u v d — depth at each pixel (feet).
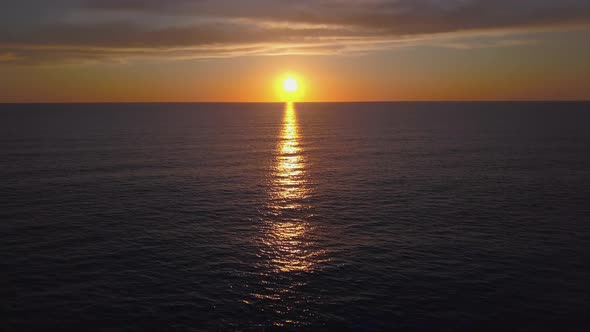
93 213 138.51
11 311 76.74
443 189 177.06
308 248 110.83
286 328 73.26
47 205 146.41
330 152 297.12
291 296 84.43
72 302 80.64
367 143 353.92
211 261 101.71
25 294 83.15
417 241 115.44
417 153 287.28
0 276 90.63
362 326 73.82
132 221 131.44
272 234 121.90
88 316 75.97
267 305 80.89
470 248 109.50
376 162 251.19
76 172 206.49
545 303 80.94
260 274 94.68
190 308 79.46
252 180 197.77
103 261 100.22
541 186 179.83
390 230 125.18
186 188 178.60
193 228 126.21
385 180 197.57
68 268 95.81
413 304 81.15
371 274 94.43
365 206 151.94
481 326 73.61
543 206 148.66
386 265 99.40
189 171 217.77
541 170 217.15
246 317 76.64
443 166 233.96
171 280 90.99
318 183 191.72
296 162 252.42
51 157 250.37
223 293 85.51
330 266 99.09
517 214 139.44
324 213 143.54
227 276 93.45
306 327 73.56
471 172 214.48
